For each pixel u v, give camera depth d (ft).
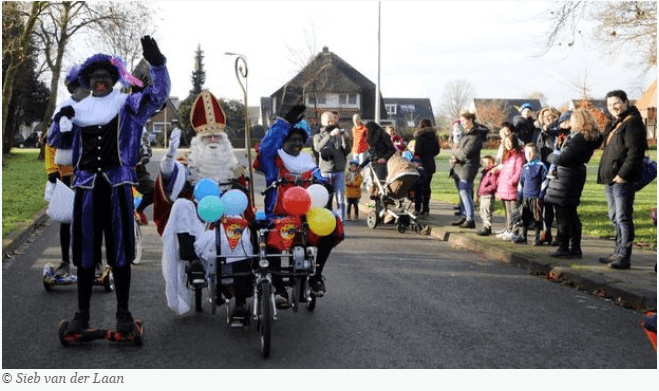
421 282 28.43
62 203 25.16
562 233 31.73
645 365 18.44
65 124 18.97
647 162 29.30
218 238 19.83
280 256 19.88
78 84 22.21
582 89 100.58
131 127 19.36
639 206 56.44
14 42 96.68
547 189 31.86
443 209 54.54
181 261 21.33
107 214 19.29
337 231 21.35
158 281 27.86
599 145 31.40
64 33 120.78
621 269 28.99
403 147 52.95
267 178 22.04
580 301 25.41
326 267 31.45
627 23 55.88
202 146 21.17
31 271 29.81
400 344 19.90
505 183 36.91
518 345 19.95
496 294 26.40
